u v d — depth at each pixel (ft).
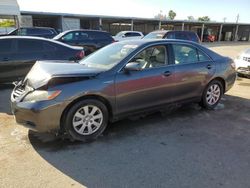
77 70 12.63
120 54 14.10
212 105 17.93
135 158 11.12
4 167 10.20
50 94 11.37
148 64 14.24
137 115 14.23
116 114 13.29
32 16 100.17
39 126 11.43
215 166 10.56
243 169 10.37
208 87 17.33
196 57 16.62
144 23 141.18
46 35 53.93
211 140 13.00
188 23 147.64
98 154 11.40
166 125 14.85
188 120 15.74
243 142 12.84
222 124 15.21
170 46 15.26
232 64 18.71
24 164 10.46
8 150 11.56
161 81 14.44
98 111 12.75
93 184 9.29
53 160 10.82
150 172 10.07
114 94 12.84
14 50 23.09
